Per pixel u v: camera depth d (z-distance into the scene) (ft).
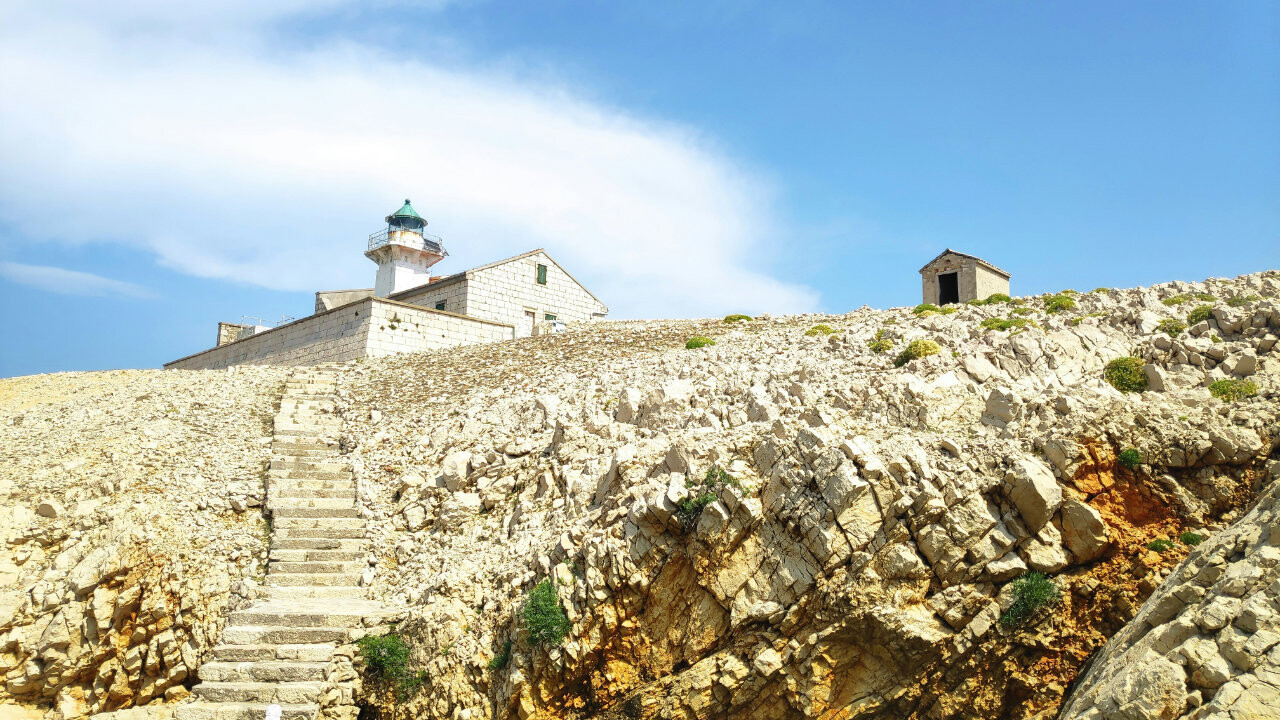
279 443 96.84
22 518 77.00
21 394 125.80
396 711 64.08
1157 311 87.30
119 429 97.40
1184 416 60.59
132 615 70.90
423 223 241.14
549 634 61.57
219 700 61.31
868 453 59.88
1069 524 56.24
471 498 81.66
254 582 73.26
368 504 84.64
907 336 91.20
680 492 62.49
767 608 58.03
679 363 101.96
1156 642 43.80
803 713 56.18
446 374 122.42
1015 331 83.76
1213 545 48.91
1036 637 54.44
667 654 61.16
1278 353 69.56
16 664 68.74
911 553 56.49
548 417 91.04
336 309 156.56
